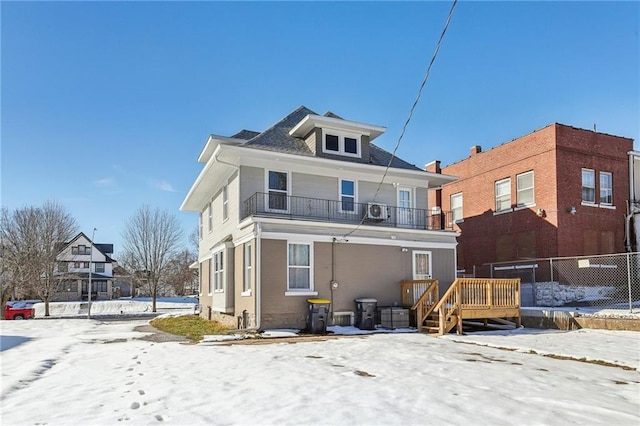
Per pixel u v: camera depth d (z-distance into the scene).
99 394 6.35
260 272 14.76
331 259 16.08
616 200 21.59
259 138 17.95
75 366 8.76
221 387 6.59
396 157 20.62
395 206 19.02
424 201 19.80
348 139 18.48
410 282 16.83
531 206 21.12
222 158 16.48
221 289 18.53
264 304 14.72
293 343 11.99
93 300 54.66
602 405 5.67
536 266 20.53
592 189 21.03
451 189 26.39
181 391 6.38
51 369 8.55
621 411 5.40
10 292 36.91
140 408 5.60
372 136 19.22
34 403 5.93
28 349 11.48
